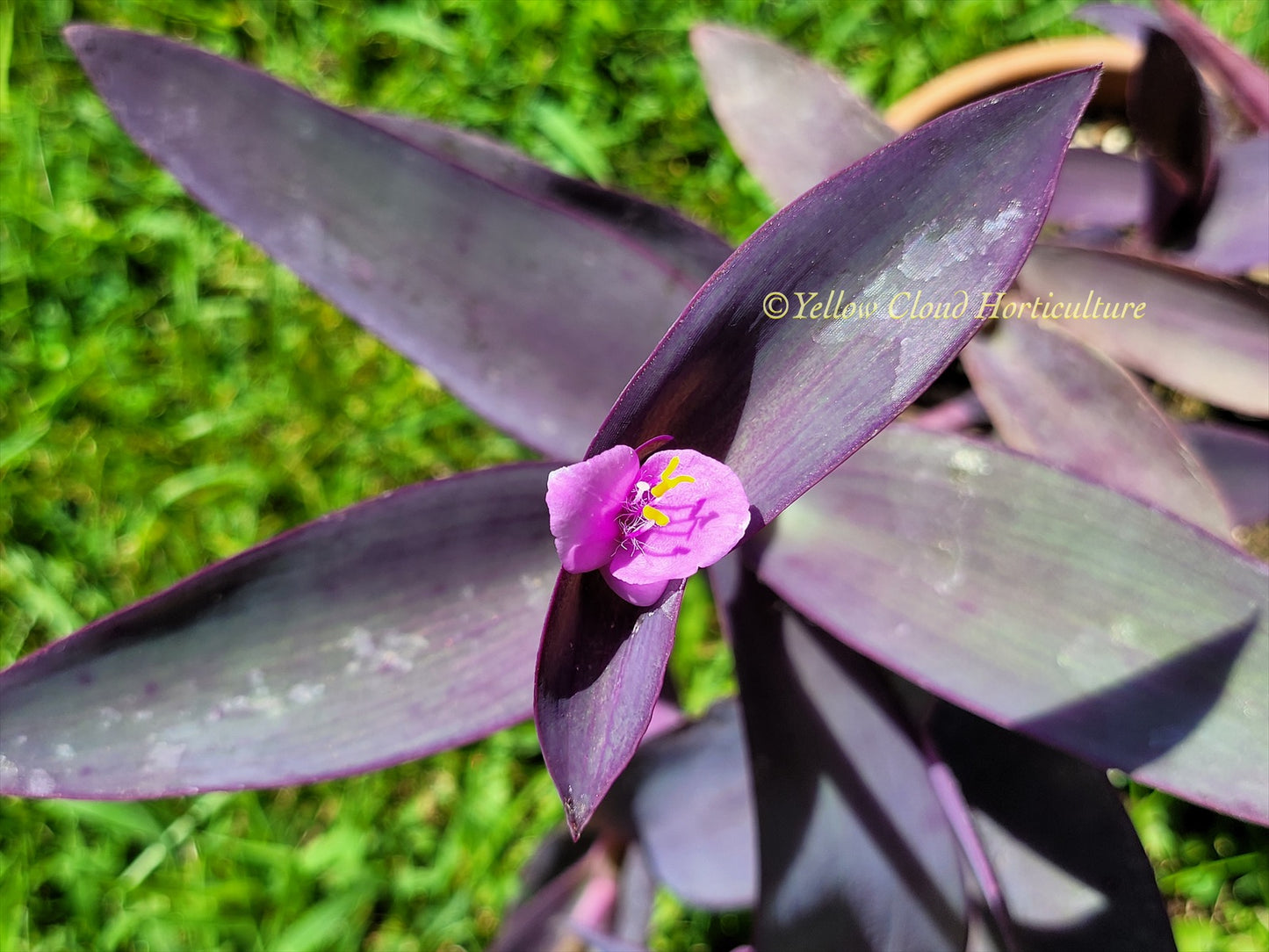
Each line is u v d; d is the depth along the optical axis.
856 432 0.13
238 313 0.34
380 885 0.28
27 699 0.15
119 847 0.29
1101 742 0.15
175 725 0.15
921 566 0.16
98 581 0.32
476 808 0.29
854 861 0.17
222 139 0.18
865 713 0.18
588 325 0.18
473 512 0.17
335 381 0.33
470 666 0.16
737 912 0.27
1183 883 0.26
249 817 0.29
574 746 0.12
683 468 0.13
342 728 0.16
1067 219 0.23
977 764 0.19
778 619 0.19
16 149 0.36
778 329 0.13
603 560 0.13
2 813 0.29
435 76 0.36
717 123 0.34
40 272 0.34
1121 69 0.28
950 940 0.17
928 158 0.12
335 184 0.18
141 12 0.37
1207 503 0.19
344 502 0.32
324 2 0.37
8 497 0.32
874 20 0.35
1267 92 0.20
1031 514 0.16
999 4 0.34
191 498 0.33
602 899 0.24
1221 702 0.15
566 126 0.34
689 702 0.29
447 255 0.18
